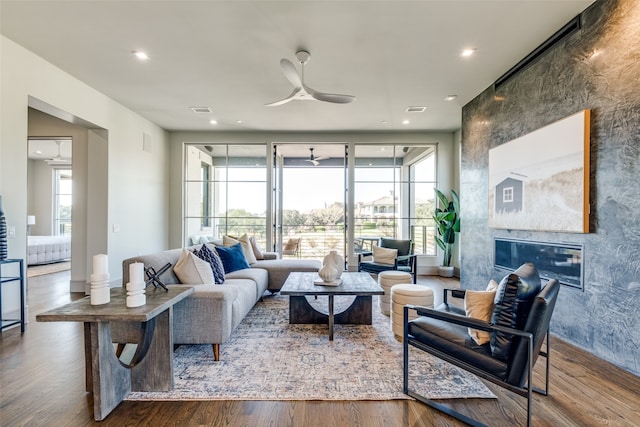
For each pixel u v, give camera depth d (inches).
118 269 179.6
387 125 222.7
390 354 96.7
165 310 75.9
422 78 145.6
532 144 121.1
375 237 245.0
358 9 96.7
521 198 127.7
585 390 76.9
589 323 97.6
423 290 110.0
